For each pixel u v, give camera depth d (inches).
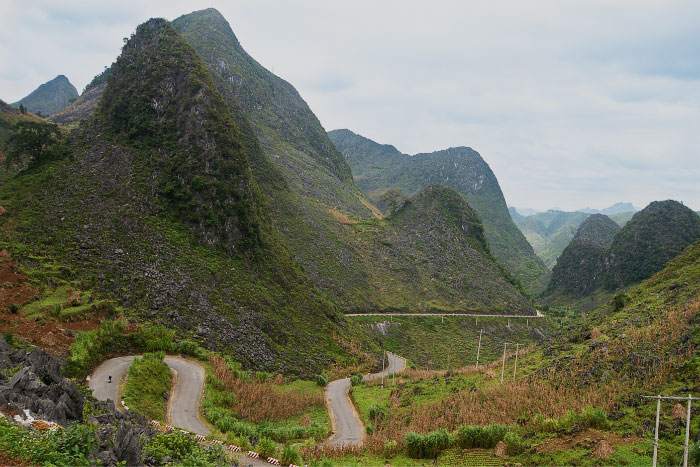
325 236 7022.6
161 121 4411.9
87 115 7716.5
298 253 6156.5
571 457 1579.7
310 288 4803.2
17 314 2336.4
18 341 2046.0
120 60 4948.3
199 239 3826.3
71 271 2930.6
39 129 4133.9
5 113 6378.0
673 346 2090.3
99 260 3157.0
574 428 1745.8
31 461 732.0
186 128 4335.6
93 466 792.9
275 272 4402.1
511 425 1921.8
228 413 2139.5
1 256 2790.4
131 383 2042.3
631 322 2716.5
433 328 6259.8
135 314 2844.5
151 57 4835.1
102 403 1558.8
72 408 1179.3
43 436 814.5
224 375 2554.1
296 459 1528.1
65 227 3339.1
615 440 1614.2
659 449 1505.9
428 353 5570.9
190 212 3907.5
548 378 2354.8
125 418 1413.6
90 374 2126.0
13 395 1002.1
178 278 3326.8
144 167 4060.0
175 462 1042.1
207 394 2242.9
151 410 1908.2
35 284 2659.9
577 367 2338.8
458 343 6053.2
